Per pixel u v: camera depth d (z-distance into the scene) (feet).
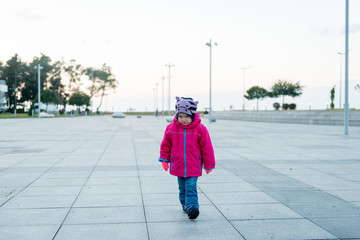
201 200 16.29
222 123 122.01
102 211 14.40
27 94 294.46
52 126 90.33
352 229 12.39
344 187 19.08
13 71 284.82
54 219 13.32
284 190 18.34
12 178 21.17
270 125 102.89
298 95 197.06
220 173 23.15
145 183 19.86
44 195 17.02
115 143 43.50
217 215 13.98
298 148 38.45
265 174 22.84
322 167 25.72
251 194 17.46
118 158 29.96
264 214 14.14
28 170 23.97
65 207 14.96
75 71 320.50
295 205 15.46
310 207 15.15
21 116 199.21
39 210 14.49
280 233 11.96
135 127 86.38
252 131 70.85
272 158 30.40
